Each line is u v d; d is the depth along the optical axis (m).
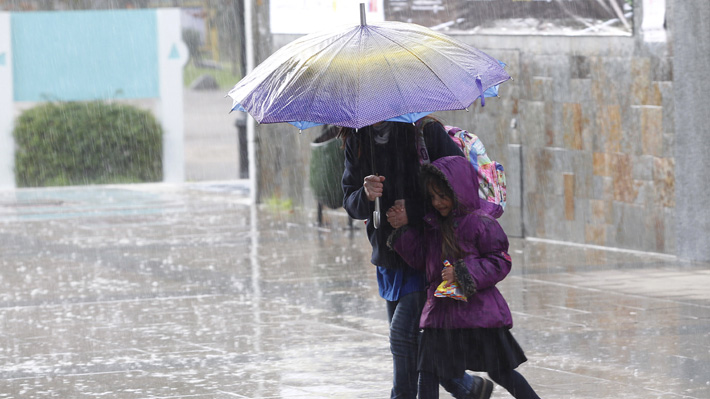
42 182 66.38
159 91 68.56
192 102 95.88
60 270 32.97
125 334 23.55
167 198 54.56
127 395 18.34
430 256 14.52
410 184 15.04
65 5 89.69
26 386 19.11
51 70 68.38
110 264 34.06
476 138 15.38
